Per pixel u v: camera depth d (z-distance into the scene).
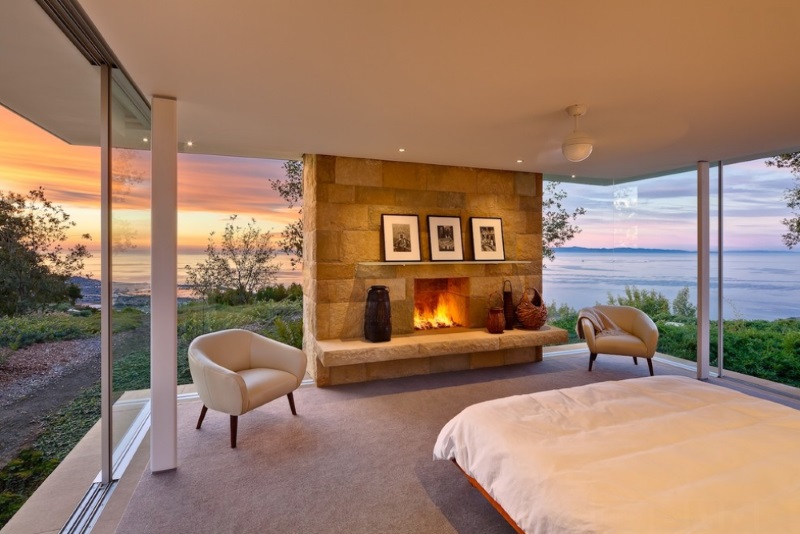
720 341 4.58
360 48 1.88
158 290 2.46
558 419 2.00
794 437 1.78
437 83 2.29
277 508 2.12
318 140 3.50
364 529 1.96
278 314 4.81
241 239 4.64
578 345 5.80
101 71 2.17
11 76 2.17
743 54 1.94
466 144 3.62
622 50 1.90
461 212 4.67
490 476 1.78
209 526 1.98
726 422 1.95
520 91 2.40
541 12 1.58
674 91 2.40
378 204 4.28
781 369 4.25
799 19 1.62
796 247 4.14
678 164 4.59
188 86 2.32
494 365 4.81
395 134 3.32
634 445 1.75
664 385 2.49
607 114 2.81
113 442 2.40
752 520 1.25
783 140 3.52
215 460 2.60
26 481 2.18
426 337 4.27
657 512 1.29
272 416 3.29
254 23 1.66
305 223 4.41
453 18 1.62
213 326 4.50
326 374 4.04
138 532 1.94
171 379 2.48
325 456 2.65
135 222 2.73
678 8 1.54
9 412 2.10
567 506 1.38
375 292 4.02
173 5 1.52
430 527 1.97
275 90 2.38
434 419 3.25
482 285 4.80
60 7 1.61
